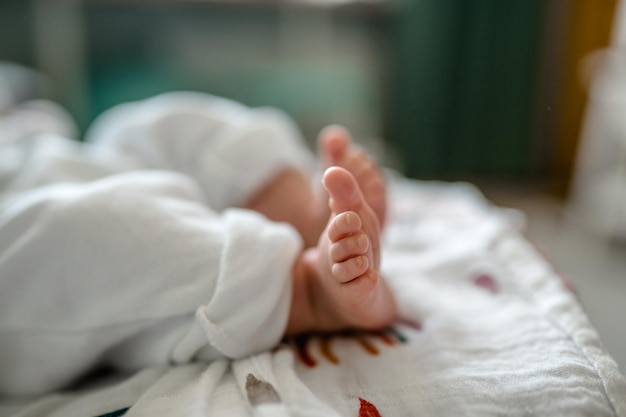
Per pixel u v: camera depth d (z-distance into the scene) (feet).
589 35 6.55
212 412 1.42
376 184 2.23
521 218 3.32
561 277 2.32
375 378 1.59
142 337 1.76
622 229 5.37
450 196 3.73
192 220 1.88
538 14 6.95
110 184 1.93
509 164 7.61
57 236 1.70
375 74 7.54
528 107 7.34
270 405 1.41
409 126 7.59
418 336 1.85
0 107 3.92
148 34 6.47
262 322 1.66
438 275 2.34
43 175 2.47
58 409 1.62
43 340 1.71
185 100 3.84
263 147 2.83
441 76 7.26
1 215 1.86
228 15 6.69
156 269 1.69
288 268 1.77
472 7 6.99
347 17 7.18
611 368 1.55
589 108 6.07
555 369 1.53
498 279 2.24
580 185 6.25
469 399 1.45
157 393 1.54
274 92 7.18
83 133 6.49
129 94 6.59
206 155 2.87
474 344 1.73
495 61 7.18
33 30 6.12
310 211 2.67
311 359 1.74
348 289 1.56
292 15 6.93
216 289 1.63
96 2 6.20
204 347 1.68
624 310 3.25
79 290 1.70
